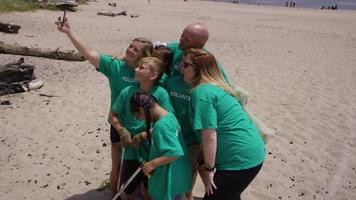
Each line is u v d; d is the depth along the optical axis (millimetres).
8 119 7602
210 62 3701
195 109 3578
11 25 14906
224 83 3736
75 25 18703
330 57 14984
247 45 16562
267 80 11211
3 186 5477
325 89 10641
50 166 6016
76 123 7578
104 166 6051
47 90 9305
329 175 6129
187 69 3727
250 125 3750
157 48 4359
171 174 3822
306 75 12008
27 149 6488
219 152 3666
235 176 3625
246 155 3615
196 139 4258
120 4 37375
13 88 8922
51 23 18188
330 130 7855
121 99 4238
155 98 3977
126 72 4402
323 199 5480
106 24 20219
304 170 6230
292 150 6883
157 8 35969
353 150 7004
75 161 6176
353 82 11469
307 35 20984
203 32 4090
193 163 4336
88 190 5418
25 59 11367
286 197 5477
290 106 9148
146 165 3723
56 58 11617
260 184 5762
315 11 44781
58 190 5422
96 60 4480
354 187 5824
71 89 9508
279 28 23906
